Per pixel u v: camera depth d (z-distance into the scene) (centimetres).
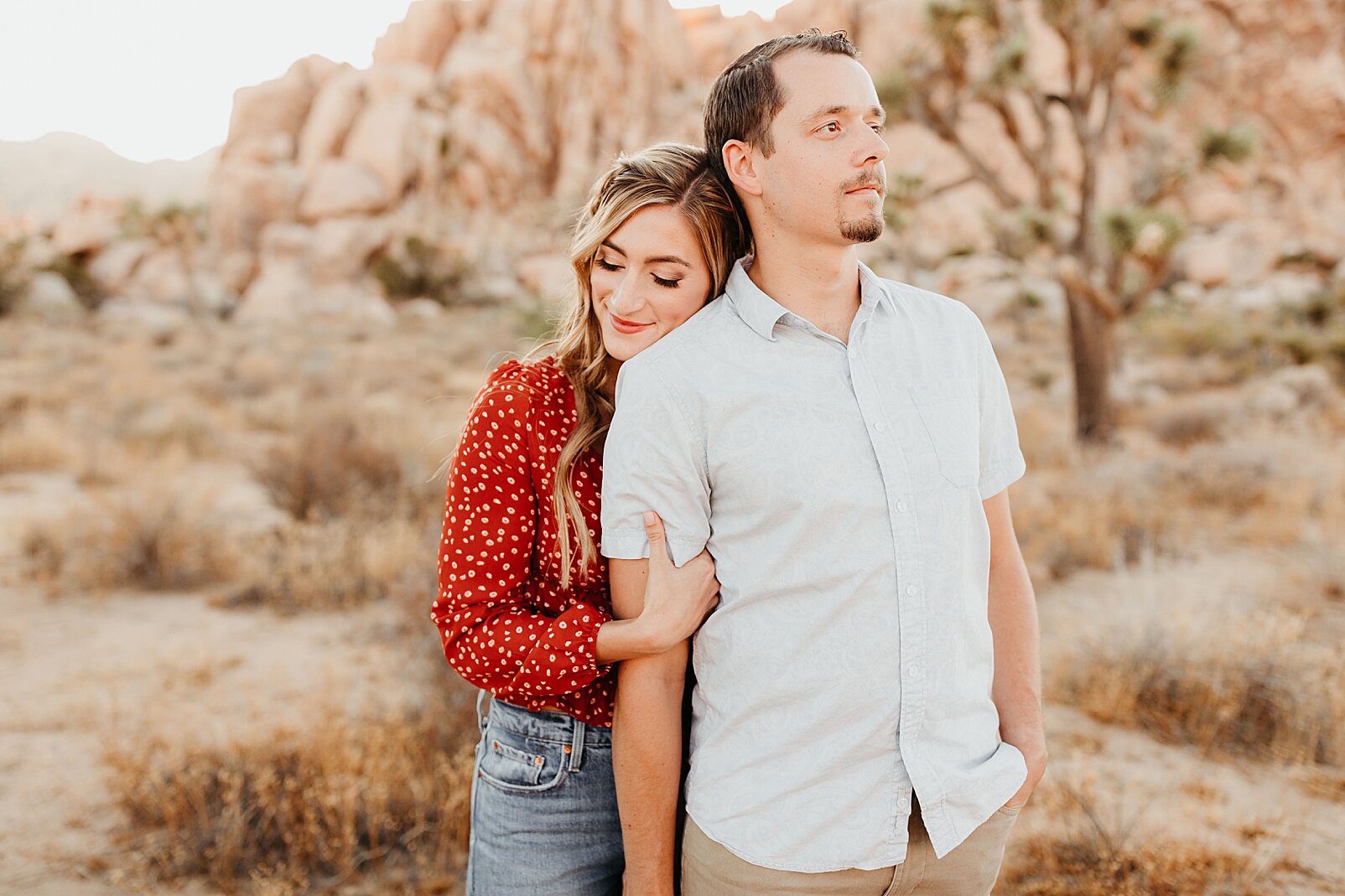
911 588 136
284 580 603
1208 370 1775
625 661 149
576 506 158
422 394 1542
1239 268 3638
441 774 338
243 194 4200
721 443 140
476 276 4384
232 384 1559
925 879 144
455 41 5784
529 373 163
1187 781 363
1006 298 3156
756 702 141
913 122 1106
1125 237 973
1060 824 334
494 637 150
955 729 143
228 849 302
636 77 5925
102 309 3503
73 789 359
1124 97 3575
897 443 139
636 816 151
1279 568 630
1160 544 685
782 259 147
